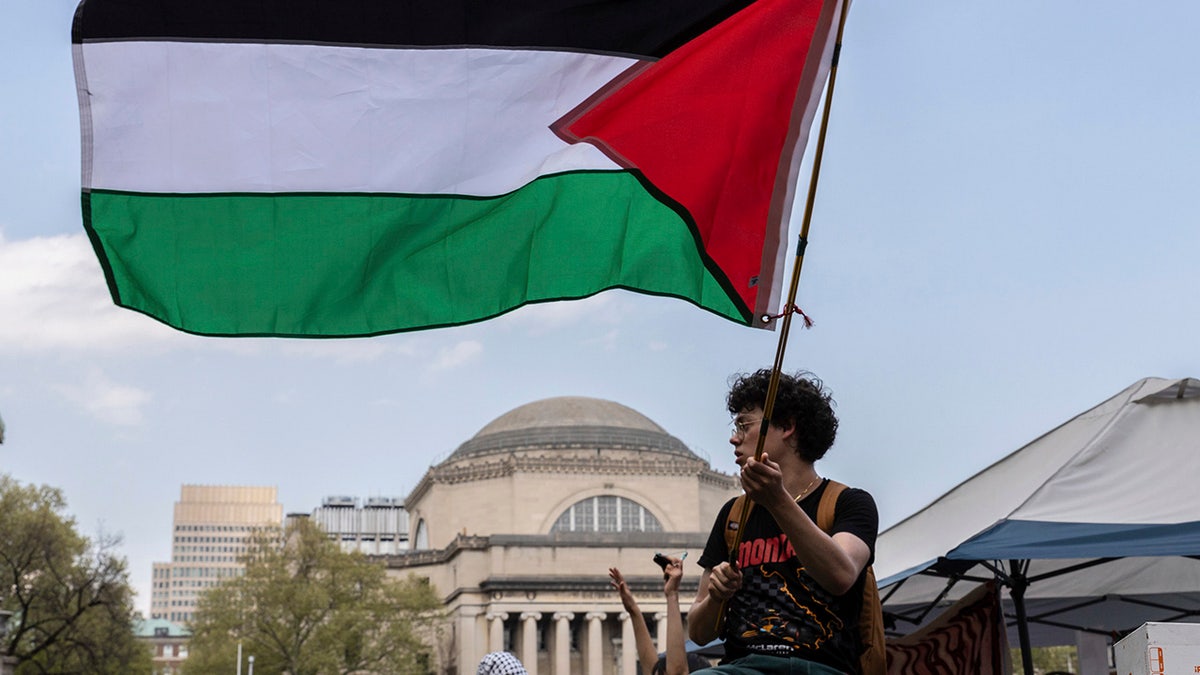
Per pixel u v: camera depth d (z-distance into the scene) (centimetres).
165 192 683
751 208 671
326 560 8306
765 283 663
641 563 9788
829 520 521
